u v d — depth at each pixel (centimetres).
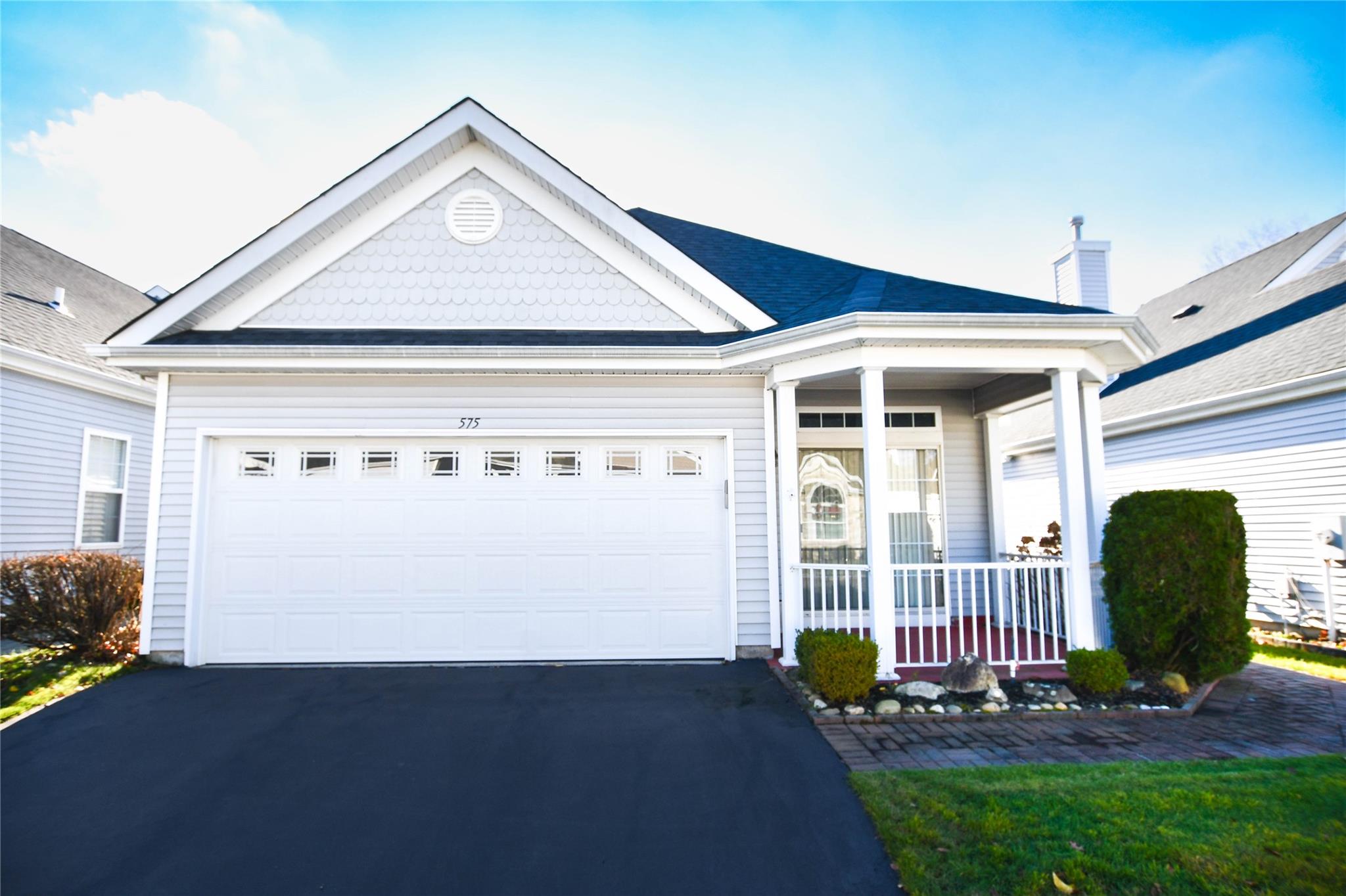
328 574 749
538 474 767
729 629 753
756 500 769
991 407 894
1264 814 382
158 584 739
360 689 645
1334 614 868
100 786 448
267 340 761
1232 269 1458
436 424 762
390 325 813
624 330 819
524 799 426
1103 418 1212
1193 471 1075
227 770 470
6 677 685
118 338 742
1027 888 325
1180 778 431
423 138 804
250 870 354
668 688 645
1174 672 642
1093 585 721
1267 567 956
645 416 772
